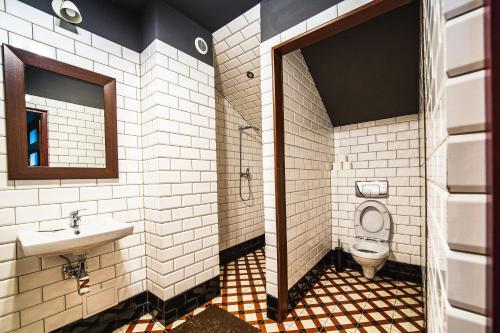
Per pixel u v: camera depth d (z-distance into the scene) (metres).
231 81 2.57
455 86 0.26
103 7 1.65
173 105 1.76
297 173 1.91
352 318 1.69
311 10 1.46
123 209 1.71
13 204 1.26
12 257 1.25
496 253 0.23
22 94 1.29
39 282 1.34
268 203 1.69
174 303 1.71
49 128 1.41
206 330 1.59
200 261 1.90
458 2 0.25
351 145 2.59
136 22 1.83
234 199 2.94
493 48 0.23
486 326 0.24
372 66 1.95
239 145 3.05
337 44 1.89
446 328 0.28
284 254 1.66
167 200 1.70
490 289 0.23
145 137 1.79
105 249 1.61
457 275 0.26
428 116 0.64
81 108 1.55
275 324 1.63
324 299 1.94
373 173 2.45
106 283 1.61
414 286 2.14
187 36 1.87
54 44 1.42
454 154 0.26
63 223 1.43
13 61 1.26
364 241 2.37
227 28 2.00
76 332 1.47
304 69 2.08
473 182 0.25
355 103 2.33
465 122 0.25
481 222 0.24
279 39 1.62
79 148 1.53
